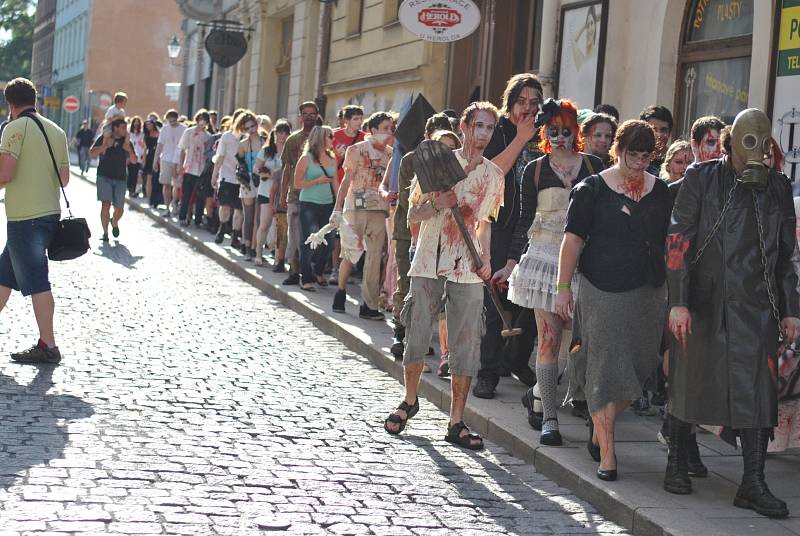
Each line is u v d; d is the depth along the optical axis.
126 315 27.14
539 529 13.45
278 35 74.56
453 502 14.28
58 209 21.16
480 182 17.11
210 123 50.59
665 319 15.30
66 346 22.52
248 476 14.55
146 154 59.12
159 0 159.38
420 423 18.61
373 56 53.28
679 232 13.95
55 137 21.06
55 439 15.50
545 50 34.66
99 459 14.67
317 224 31.33
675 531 12.78
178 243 45.62
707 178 14.00
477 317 17.23
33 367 20.31
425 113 23.83
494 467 16.20
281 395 19.72
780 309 14.02
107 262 37.47
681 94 29.73
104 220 43.97
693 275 14.00
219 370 21.44
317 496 13.95
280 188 35.31
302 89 65.81
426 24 28.92
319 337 26.25
